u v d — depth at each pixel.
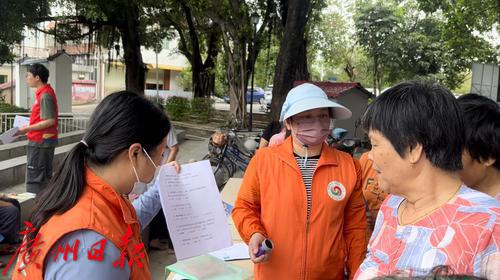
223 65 17.12
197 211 1.58
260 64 22.56
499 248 0.89
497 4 11.68
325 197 1.79
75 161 1.14
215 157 7.07
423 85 1.06
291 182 1.82
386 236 1.12
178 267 1.94
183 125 13.93
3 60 13.34
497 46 16.53
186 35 18.86
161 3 15.48
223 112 16.70
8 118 9.95
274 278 1.80
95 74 29.23
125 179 1.19
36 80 4.95
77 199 1.11
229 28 13.87
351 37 23.34
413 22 21.20
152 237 4.16
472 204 0.97
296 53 10.58
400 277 0.70
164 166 1.61
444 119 0.99
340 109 1.84
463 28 12.70
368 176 2.17
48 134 4.97
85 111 22.34
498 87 13.54
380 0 20.58
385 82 22.44
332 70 35.03
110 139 1.15
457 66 19.83
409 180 1.05
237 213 1.90
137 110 1.18
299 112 1.74
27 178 5.01
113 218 1.12
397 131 1.02
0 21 12.12
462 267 0.89
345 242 1.88
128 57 16.95
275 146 1.97
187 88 34.41
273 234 1.81
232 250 2.32
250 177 1.93
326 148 1.92
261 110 21.06
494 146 1.33
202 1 13.15
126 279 1.09
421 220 1.02
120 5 15.70
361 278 1.10
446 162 1.01
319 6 14.45
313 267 1.77
